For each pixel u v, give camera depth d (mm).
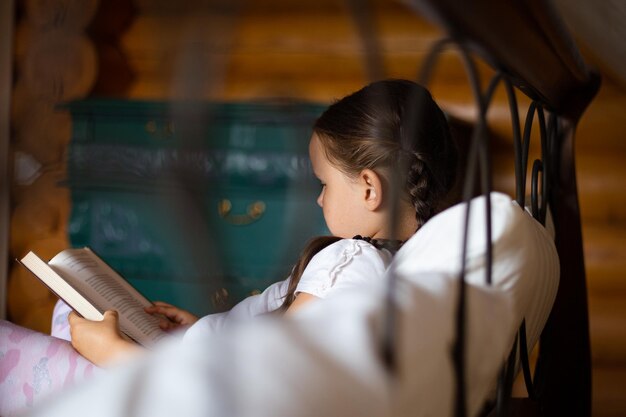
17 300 3061
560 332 1368
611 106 2617
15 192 3049
